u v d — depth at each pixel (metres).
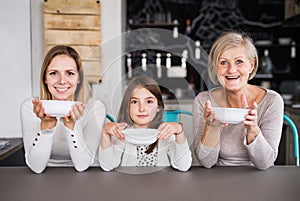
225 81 1.45
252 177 1.20
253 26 4.96
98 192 1.05
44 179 1.18
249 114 1.24
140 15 4.94
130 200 0.98
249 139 1.31
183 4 4.95
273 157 1.33
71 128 1.27
